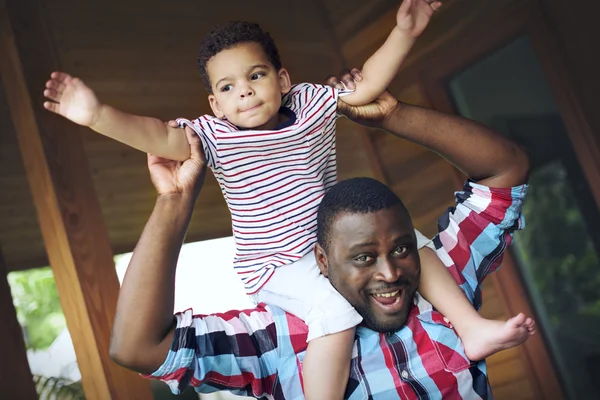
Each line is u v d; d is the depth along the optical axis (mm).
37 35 3385
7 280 3184
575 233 5055
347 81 1997
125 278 1798
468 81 5016
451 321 2002
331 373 1850
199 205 5262
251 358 1909
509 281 5043
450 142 2094
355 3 5172
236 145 1839
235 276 6727
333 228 1849
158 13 4676
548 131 5082
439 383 1935
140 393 3232
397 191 5383
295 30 5266
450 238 2156
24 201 4883
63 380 5777
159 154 1780
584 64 4426
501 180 2129
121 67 4617
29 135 3295
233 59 1837
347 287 1856
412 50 5047
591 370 4984
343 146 5449
